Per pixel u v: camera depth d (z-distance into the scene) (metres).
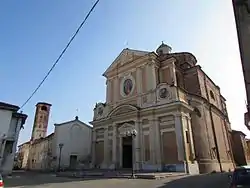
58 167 33.50
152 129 24.83
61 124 37.97
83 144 39.00
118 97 31.30
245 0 6.53
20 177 21.41
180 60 34.75
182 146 22.06
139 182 14.63
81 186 13.20
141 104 27.45
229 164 30.75
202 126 26.44
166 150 23.34
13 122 27.23
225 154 31.27
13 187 13.16
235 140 39.16
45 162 39.12
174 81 26.77
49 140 39.72
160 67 29.33
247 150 41.25
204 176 18.41
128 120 27.55
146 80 28.20
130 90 29.97
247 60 6.15
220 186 11.86
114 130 28.95
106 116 31.58
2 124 25.48
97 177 19.25
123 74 31.86
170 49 38.22
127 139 28.27
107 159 28.81
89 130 40.78
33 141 50.91
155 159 23.56
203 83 32.03
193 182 14.02
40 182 16.03
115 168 26.77
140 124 26.31
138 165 24.47
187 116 24.56
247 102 6.06
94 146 31.86
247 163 37.66
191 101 26.94
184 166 21.14
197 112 26.88
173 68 27.97
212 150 26.86
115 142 28.25
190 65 34.59
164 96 25.16
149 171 22.11
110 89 33.16
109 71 34.22
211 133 28.38
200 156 24.33
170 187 12.06
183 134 22.45
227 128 37.03
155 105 25.30
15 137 26.77
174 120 23.61
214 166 25.41
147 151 24.70
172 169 21.88
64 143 37.03
